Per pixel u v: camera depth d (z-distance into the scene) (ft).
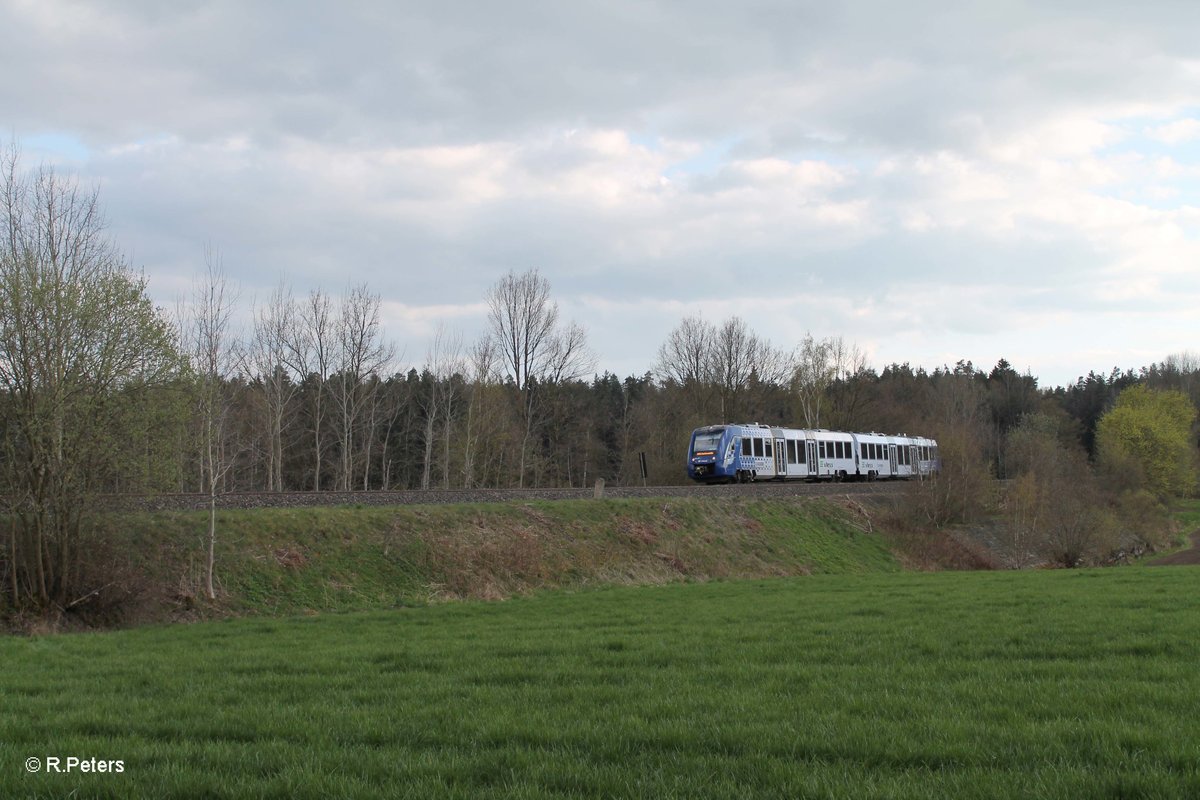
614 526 119.85
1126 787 22.34
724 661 44.04
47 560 75.31
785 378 284.00
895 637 50.52
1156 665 39.01
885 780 23.49
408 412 277.44
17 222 75.61
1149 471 266.16
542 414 246.68
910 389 396.98
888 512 171.01
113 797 23.58
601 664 44.60
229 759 26.94
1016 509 165.48
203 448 88.63
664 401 276.21
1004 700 33.06
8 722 32.91
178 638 61.87
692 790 23.17
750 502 148.56
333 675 42.91
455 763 25.95
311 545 89.97
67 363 74.49
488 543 101.76
